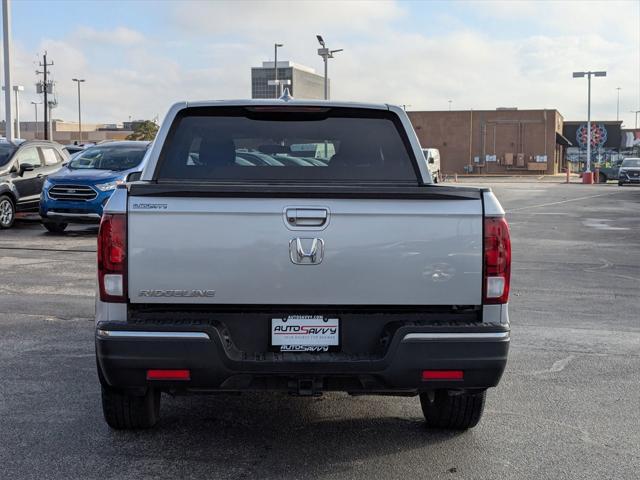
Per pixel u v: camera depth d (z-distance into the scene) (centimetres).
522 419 533
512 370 658
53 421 513
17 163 1758
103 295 407
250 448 470
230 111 514
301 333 418
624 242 1653
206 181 502
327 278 410
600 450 475
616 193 3741
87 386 591
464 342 409
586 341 764
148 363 402
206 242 406
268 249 408
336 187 409
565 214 2423
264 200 407
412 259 412
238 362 403
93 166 1647
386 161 516
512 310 916
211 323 408
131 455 455
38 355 682
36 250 1370
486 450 471
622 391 600
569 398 582
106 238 405
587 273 1210
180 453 460
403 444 480
